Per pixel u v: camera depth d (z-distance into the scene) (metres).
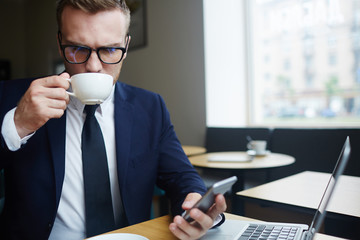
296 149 2.46
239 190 1.82
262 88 3.27
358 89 2.59
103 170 0.85
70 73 0.84
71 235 0.86
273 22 3.12
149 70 3.73
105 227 0.84
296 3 2.94
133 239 0.55
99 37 0.78
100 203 0.84
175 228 0.55
